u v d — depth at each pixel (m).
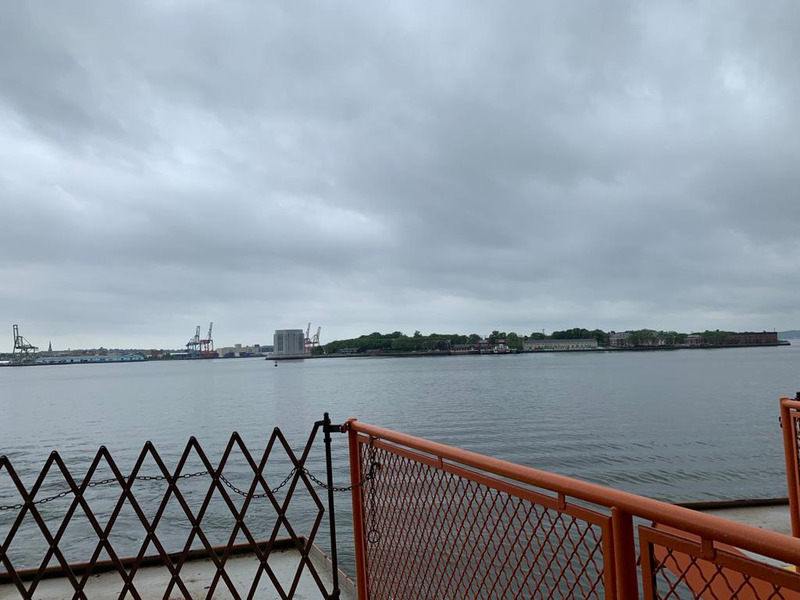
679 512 1.70
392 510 3.40
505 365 155.25
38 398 74.06
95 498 17.31
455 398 52.78
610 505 1.89
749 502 6.48
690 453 22.17
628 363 143.62
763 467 19.31
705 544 1.63
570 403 44.81
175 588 4.65
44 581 4.89
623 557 1.86
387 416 39.03
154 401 62.69
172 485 3.75
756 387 58.44
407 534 3.16
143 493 17.86
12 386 113.50
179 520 14.44
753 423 30.73
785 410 5.13
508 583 2.32
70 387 104.12
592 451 23.11
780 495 15.74
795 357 171.88
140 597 4.07
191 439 3.82
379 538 3.58
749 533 1.51
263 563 3.93
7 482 20.19
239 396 67.25
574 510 2.04
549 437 27.16
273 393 70.44
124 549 12.24
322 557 5.05
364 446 3.87
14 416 48.62
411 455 3.16
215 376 140.75
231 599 4.45
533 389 61.97
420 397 55.62
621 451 22.91
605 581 1.92
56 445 30.08
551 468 20.09
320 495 16.95
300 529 13.46
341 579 4.65
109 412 50.44
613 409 39.59
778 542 1.43
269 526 13.79
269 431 33.97
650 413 36.72
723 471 18.86
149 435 33.47
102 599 4.46
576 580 2.04
